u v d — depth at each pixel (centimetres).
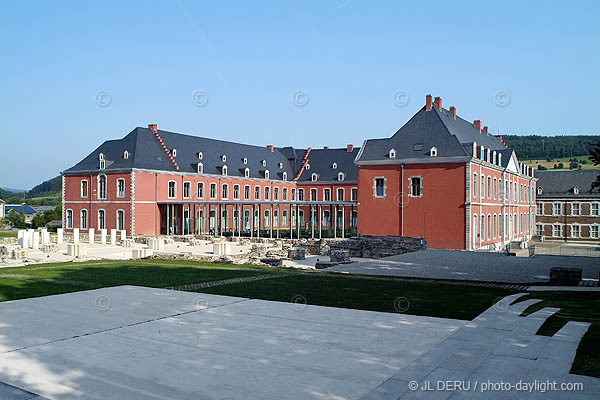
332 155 8331
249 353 1045
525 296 1666
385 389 820
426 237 4672
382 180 4953
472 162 4538
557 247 5119
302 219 8344
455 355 994
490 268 2569
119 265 2797
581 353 968
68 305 1559
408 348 1059
